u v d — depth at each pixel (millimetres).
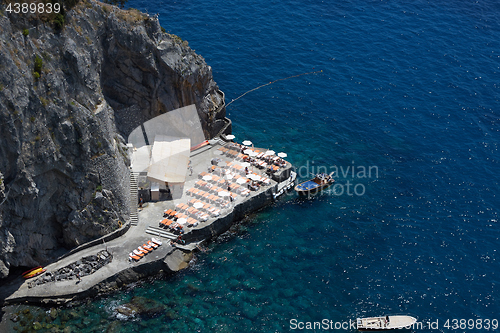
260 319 54500
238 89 93062
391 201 71562
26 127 52031
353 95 92688
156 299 56312
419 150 80938
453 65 101000
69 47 56969
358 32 109750
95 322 53219
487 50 105875
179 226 62500
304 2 119062
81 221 59406
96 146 58812
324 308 56062
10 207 53094
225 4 116312
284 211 70000
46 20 55594
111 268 57906
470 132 84750
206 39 104500
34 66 53156
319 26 111062
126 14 68188
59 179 57156
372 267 61344
